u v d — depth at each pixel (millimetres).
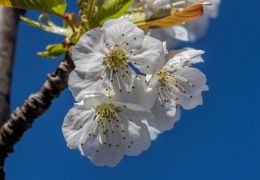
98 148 262
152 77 252
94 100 252
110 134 262
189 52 268
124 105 254
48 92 266
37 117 268
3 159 267
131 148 263
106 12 257
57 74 265
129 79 253
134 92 252
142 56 253
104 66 251
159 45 252
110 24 249
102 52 251
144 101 252
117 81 253
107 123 261
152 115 260
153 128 273
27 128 268
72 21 263
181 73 273
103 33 250
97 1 258
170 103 267
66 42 266
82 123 256
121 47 253
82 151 261
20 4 258
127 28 250
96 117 259
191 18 257
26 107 267
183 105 273
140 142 262
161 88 268
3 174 267
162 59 252
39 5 259
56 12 261
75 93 247
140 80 253
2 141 266
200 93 274
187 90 272
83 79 248
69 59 264
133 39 252
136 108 252
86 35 249
